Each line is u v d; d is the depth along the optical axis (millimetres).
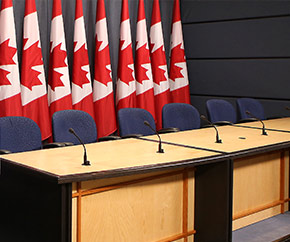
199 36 6617
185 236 2982
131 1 6230
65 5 5523
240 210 3436
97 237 2527
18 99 4770
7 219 2680
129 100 5711
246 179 3461
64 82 5113
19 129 3518
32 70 4906
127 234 2678
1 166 2680
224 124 4828
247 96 6168
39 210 2389
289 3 5625
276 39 5797
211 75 6535
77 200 2398
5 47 4684
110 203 2570
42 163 2578
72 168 2447
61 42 5090
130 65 5699
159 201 2834
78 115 3941
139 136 3770
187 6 6715
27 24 4879
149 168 2510
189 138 3629
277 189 3781
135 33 6309
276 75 5852
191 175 2998
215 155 2881
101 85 5445
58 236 2260
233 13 6195
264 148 3207
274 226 3496
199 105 6723
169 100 6242
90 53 5805
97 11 5473
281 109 5828
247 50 6102
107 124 5492
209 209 2947
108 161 2664
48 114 5035
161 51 6102
